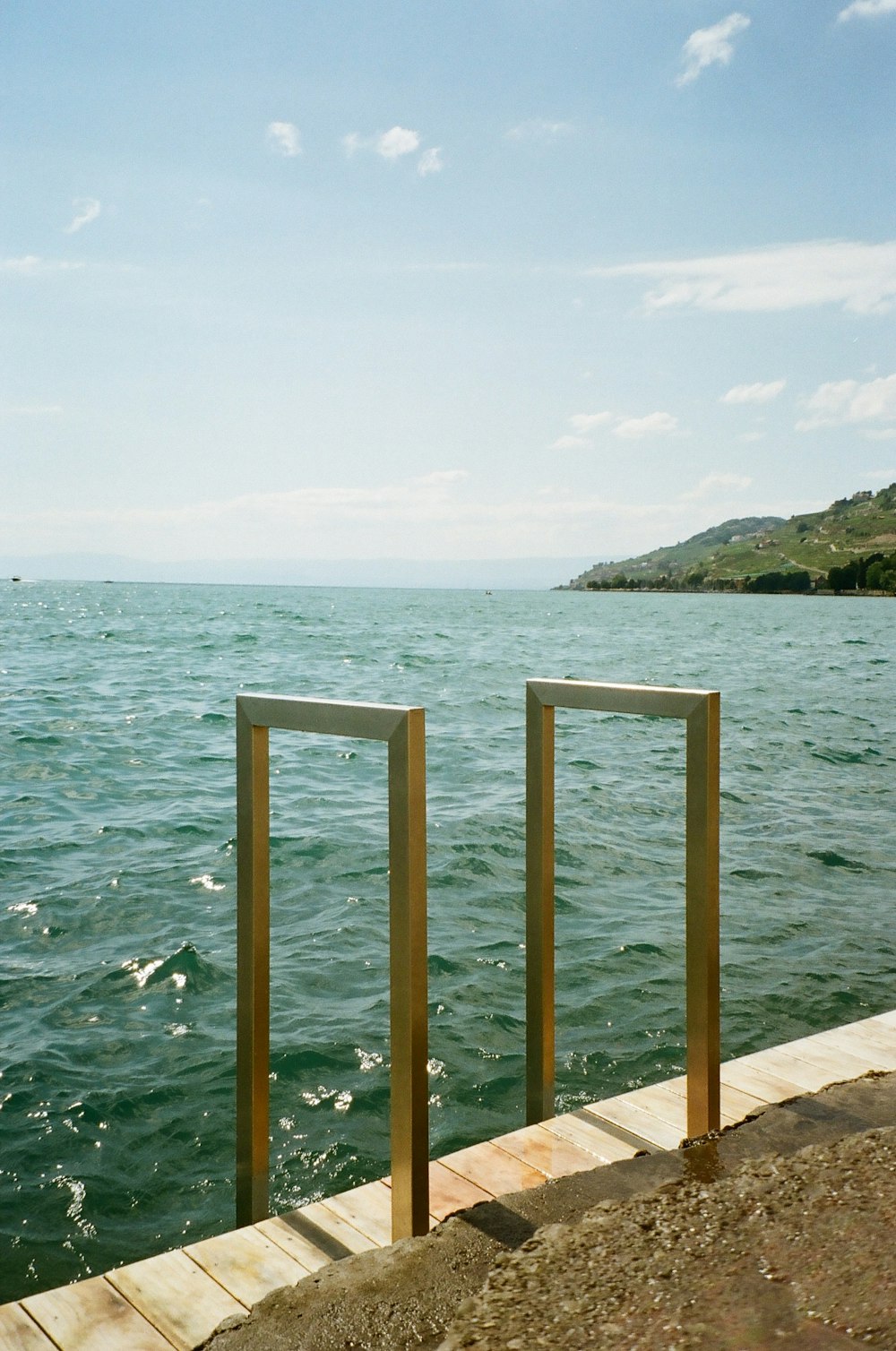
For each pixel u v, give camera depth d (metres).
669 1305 1.40
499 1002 4.35
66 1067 3.80
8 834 7.50
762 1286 1.43
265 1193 2.05
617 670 23.53
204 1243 1.92
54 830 7.63
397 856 1.74
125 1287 1.78
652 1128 2.38
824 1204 1.69
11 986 4.59
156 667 22.30
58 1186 3.04
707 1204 1.75
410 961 1.74
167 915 5.59
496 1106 3.49
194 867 6.57
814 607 94.75
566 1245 1.64
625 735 12.74
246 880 1.98
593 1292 1.47
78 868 6.55
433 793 9.00
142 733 12.89
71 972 4.75
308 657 25.67
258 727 1.97
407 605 78.31
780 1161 1.91
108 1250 2.75
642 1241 1.63
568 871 6.45
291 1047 3.91
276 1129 3.35
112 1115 3.45
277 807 8.47
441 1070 3.73
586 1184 1.99
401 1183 1.83
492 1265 1.60
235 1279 1.80
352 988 4.52
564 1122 2.42
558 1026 4.11
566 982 4.58
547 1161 2.21
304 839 7.27
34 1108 3.50
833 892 5.99
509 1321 1.41
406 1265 1.71
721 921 5.45
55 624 39.75
